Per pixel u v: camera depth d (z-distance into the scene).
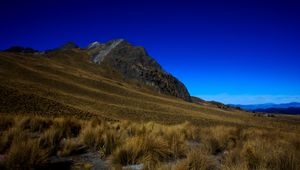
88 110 36.66
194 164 4.20
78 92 62.75
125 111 45.28
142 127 8.94
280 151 4.74
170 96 106.56
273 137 9.20
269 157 4.65
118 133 7.12
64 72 88.38
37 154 4.32
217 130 9.62
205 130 9.99
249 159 4.70
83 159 5.22
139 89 98.69
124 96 73.94
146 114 45.91
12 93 30.25
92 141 6.48
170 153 5.51
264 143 5.91
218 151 6.61
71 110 30.77
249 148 5.20
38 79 66.38
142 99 76.00
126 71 115.12
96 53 136.38
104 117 30.81
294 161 4.31
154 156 4.99
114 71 114.62
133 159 4.81
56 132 6.43
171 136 7.49
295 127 54.94
